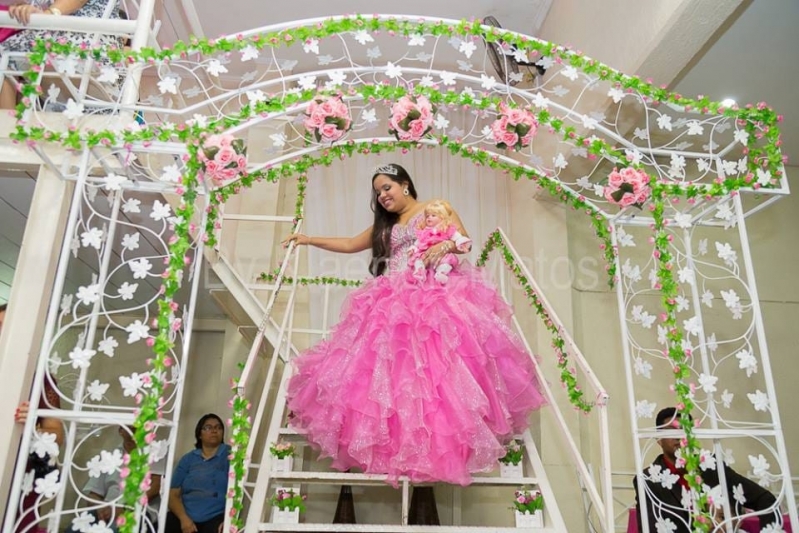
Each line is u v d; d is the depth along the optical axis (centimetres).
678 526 287
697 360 408
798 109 386
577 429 381
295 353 372
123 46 269
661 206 245
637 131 265
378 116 468
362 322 269
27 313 219
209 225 257
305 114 255
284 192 461
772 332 418
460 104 260
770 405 222
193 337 543
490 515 395
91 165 233
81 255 398
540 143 415
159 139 220
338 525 235
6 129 238
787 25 317
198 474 403
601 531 363
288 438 301
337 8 424
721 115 259
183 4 330
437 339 247
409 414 228
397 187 314
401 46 446
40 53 216
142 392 198
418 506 321
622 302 272
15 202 348
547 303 300
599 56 338
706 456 219
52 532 188
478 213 452
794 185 454
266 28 239
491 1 413
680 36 272
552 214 420
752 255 435
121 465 190
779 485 378
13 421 208
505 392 261
